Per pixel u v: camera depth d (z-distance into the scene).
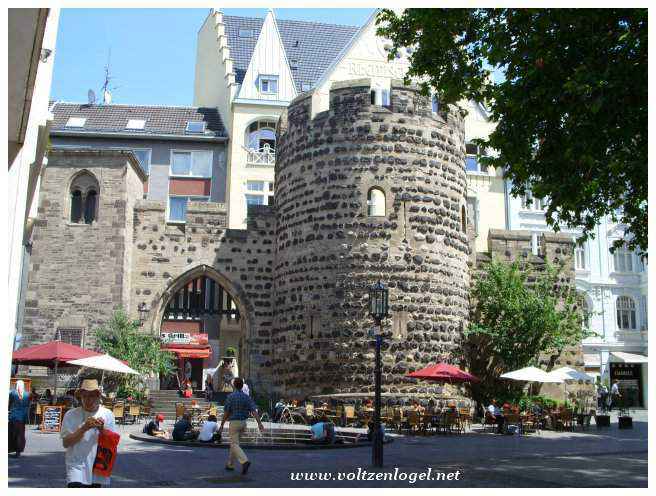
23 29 9.00
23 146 11.94
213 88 48.53
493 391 29.98
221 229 32.47
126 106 45.72
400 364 26.89
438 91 16.86
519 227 45.00
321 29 50.94
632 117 12.95
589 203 15.39
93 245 30.44
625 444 20.86
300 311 28.70
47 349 23.89
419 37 16.55
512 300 29.77
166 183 42.81
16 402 15.21
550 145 14.58
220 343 43.09
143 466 14.32
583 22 13.46
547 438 23.11
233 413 13.74
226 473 13.52
